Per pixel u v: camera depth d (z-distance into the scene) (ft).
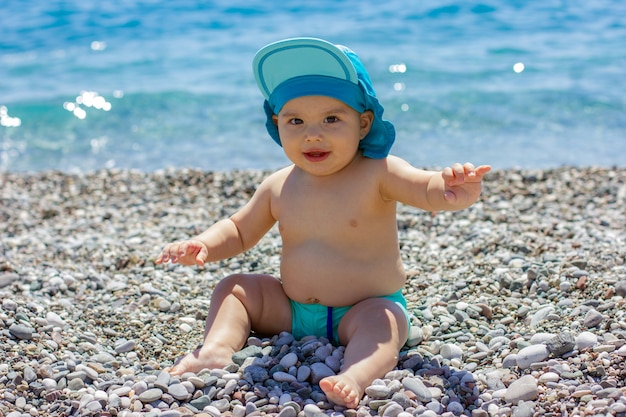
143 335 12.21
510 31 50.39
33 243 17.80
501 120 32.22
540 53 43.91
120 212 21.33
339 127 10.47
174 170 25.45
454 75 39.09
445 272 14.42
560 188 22.11
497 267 14.15
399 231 17.97
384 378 9.78
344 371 9.52
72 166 28.50
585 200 20.77
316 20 54.95
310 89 10.43
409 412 8.99
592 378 9.39
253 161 28.45
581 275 12.89
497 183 22.79
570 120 32.09
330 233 10.84
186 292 14.20
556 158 27.55
